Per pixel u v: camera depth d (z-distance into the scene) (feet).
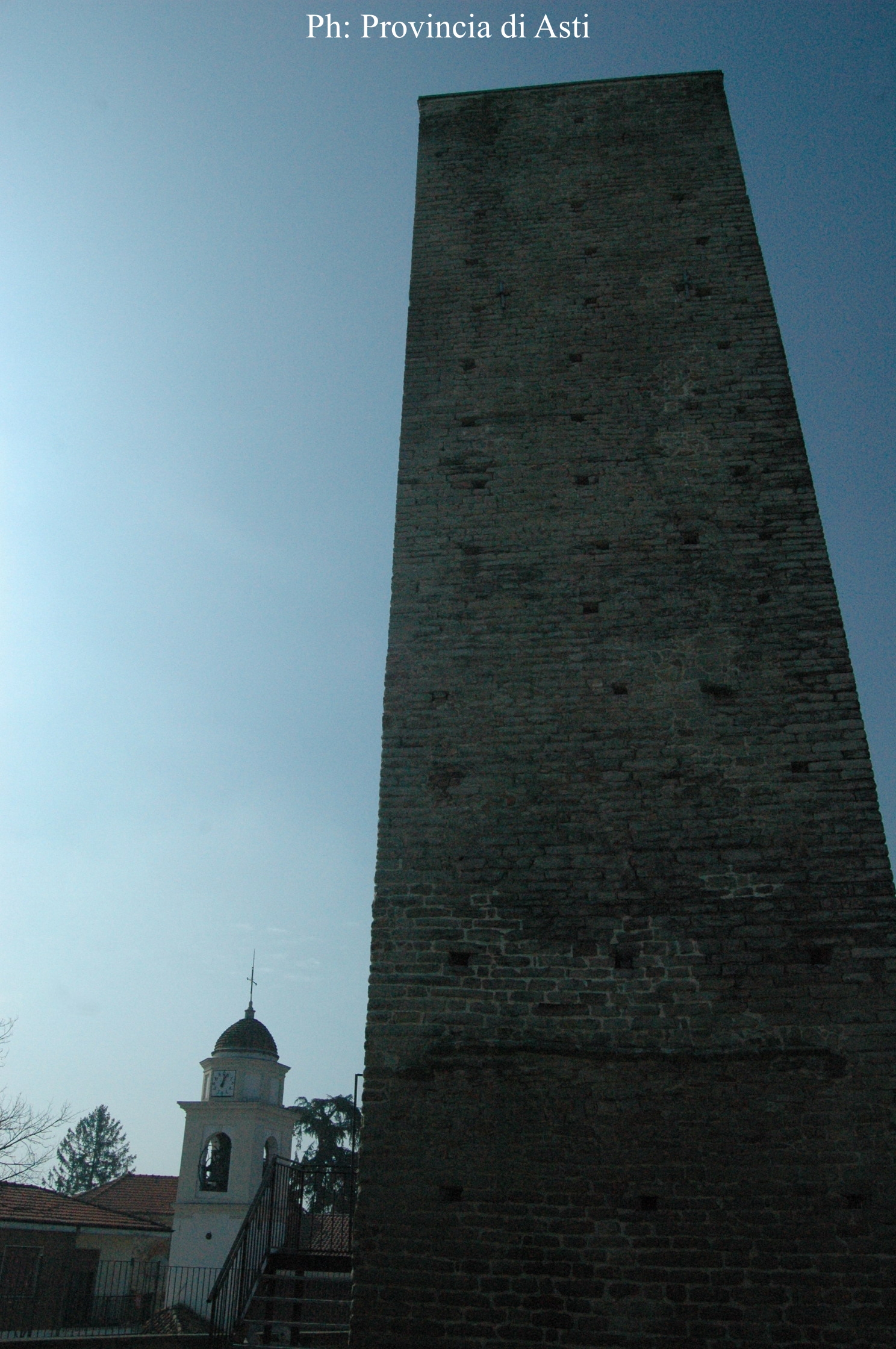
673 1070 33.88
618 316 50.14
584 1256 31.55
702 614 42.06
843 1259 30.66
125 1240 100.73
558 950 36.29
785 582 42.37
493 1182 32.89
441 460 47.11
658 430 46.68
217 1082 98.53
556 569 43.88
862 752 38.37
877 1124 32.27
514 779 39.60
